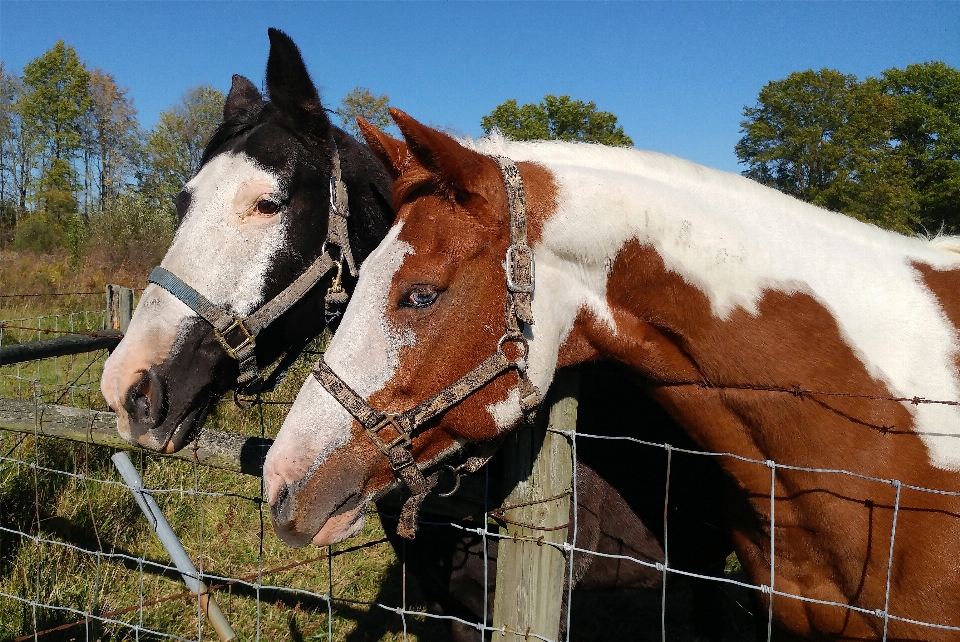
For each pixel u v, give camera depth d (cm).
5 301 1162
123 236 2016
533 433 176
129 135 4678
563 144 189
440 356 161
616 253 171
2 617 326
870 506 165
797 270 175
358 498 168
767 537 189
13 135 4397
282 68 247
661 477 234
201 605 261
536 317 164
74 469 433
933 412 166
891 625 168
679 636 367
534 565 176
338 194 258
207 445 242
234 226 242
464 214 160
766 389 171
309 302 262
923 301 178
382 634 353
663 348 180
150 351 235
